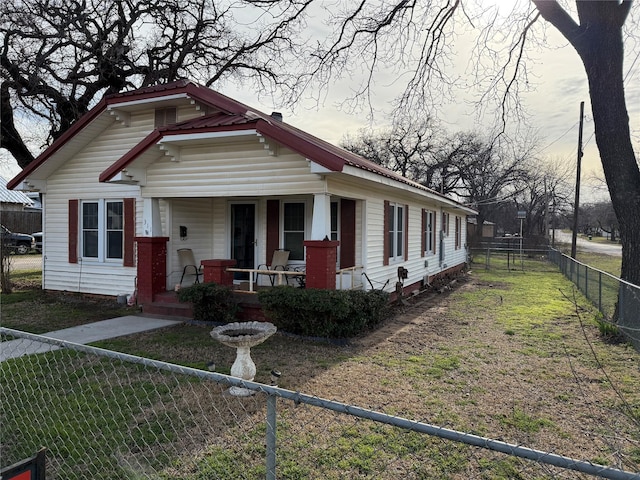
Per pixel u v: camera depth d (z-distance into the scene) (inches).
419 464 128.4
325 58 373.7
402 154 1425.9
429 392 188.2
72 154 424.5
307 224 390.0
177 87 344.2
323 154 256.7
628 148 295.6
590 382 204.1
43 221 450.6
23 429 148.1
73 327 302.5
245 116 300.5
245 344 174.6
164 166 331.9
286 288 281.9
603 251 1519.4
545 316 368.5
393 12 346.9
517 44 350.0
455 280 667.4
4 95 613.3
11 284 479.5
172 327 303.9
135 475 121.0
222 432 145.6
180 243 383.9
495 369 222.1
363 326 295.0
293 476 120.6
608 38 287.3
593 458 134.4
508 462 130.4
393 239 440.8
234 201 415.5
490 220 1792.6
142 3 700.7
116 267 408.5
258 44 438.6
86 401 171.2
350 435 144.4
